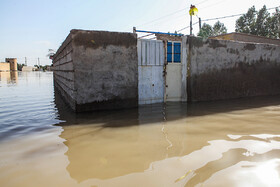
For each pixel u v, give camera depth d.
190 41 6.56
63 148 2.96
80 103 5.24
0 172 2.28
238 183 1.97
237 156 2.56
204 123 4.17
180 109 5.60
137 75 5.84
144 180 2.06
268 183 1.97
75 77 5.13
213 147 2.87
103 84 5.44
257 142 3.04
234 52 7.38
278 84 8.55
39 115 5.01
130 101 5.82
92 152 2.80
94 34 5.22
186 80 6.66
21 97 8.11
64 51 6.95
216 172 2.18
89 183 2.03
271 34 36.47
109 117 4.75
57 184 2.02
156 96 6.54
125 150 2.84
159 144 3.04
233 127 3.85
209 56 6.91
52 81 17.70
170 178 2.08
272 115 4.81
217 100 7.06
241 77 7.62
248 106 5.96
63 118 4.70
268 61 8.20
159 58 6.48
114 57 5.50
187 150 2.79
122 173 2.21
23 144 3.12
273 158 2.49
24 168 2.37
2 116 4.93
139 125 4.09
